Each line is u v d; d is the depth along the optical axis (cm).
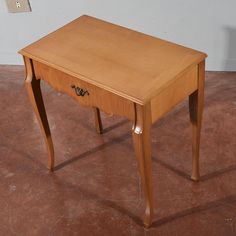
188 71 151
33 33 262
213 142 211
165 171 199
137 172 200
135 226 177
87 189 195
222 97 236
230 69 251
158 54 157
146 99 138
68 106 241
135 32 171
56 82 165
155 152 208
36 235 178
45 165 208
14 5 249
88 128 226
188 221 177
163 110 150
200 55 155
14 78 265
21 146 220
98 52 161
